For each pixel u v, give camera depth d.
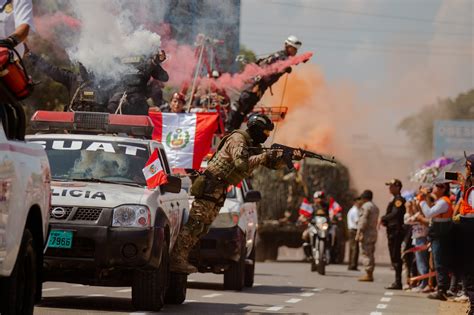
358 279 41.22
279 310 23.34
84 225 19.84
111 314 19.78
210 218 22.16
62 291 26.42
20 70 14.01
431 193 34.88
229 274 29.61
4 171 13.44
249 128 22.03
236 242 28.61
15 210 13.88
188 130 30.38
